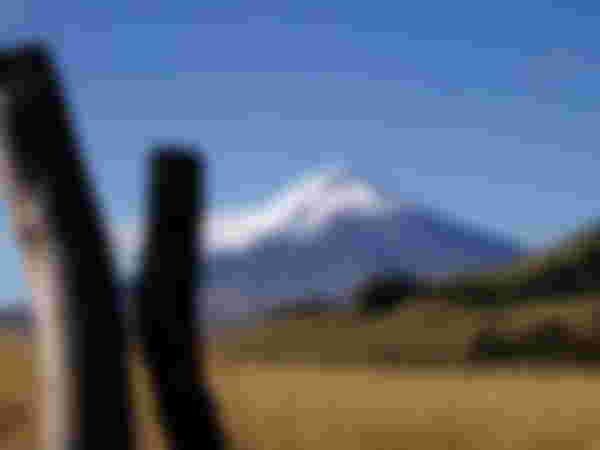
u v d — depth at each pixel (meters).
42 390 6.82
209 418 8.30
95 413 6.70
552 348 186.38
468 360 181.00
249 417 32.06
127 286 7.96
